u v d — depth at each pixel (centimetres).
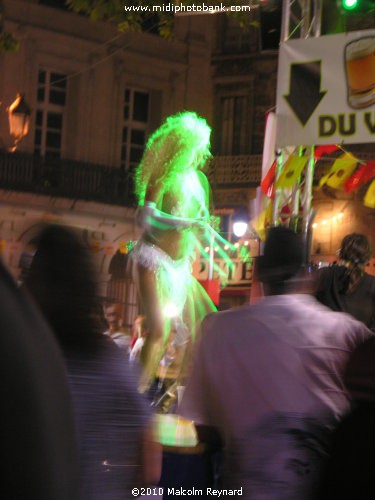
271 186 909
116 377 285
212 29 2964
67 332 286
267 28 918
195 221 739
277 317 401
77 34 2686
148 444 291
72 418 151
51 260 297
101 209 2709
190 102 2895
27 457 141
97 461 273
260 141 2925
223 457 411
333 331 398
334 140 847
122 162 2800
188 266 763
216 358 401
